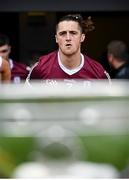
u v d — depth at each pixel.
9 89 3.82
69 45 11.20
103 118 3.78
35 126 3.79
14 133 3.79
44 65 11.58
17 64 16.56
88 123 3.78
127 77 16.42
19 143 3.80
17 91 3.81
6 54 16.03
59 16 21.17
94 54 21.88
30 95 3.80
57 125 3.79
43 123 3.79
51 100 3.80
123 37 22.09
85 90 3.80
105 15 21.72
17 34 21.61
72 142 3.78
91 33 21.83
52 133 3.78
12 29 21.58
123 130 3.78
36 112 3.79
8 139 3.80
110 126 3.78
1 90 3.81
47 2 20.59
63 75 11.47
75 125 3.78
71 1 20.62
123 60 16.34
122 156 3.79
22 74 16.53
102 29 21.88
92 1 20.66
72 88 3.84
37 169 3.78
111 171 3.79
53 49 21.47
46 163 3.79
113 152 3.79
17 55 21.62
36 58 21.25
